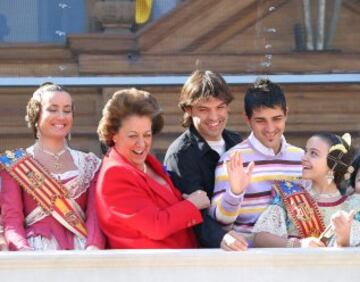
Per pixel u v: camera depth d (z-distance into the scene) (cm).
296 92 1780
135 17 1775
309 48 1777
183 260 1125
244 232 1258
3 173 1246
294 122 1783
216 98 1283
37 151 1266
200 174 1280
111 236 1196
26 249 1174
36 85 1758
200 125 1294
